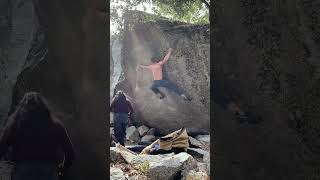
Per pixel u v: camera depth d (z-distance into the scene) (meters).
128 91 12.35
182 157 6.37
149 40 12.31
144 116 11.65
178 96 11.43
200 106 11.41
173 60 11.89
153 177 5.96
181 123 11.34
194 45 11.73
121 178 5.69
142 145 9.52
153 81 10.73
